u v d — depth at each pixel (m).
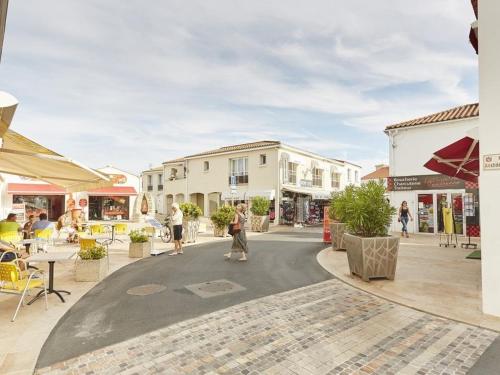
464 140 6.70
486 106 4.85
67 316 5.07
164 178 36.94
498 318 4.68
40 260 5.46
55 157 5.67
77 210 15.20
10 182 25.66
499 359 3.56
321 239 16.12
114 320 4.86
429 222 16.95
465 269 8.06
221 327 4.54
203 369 3.40
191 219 15.59
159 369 3.40
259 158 27.86
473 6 5.75
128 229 22.09
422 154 17.28
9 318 4.97
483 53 4.88
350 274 7.62
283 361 3.55
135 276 7.87
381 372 3.31
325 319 4.81
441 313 4.93
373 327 4.49
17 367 3.45
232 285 6.89
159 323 4.72
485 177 4.86
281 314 5.04
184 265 9.22
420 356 3.65
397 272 7.76
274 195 26.59
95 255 7.57
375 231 7.31
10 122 4.81
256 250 12.11
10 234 9.13
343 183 37.34
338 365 3.46
